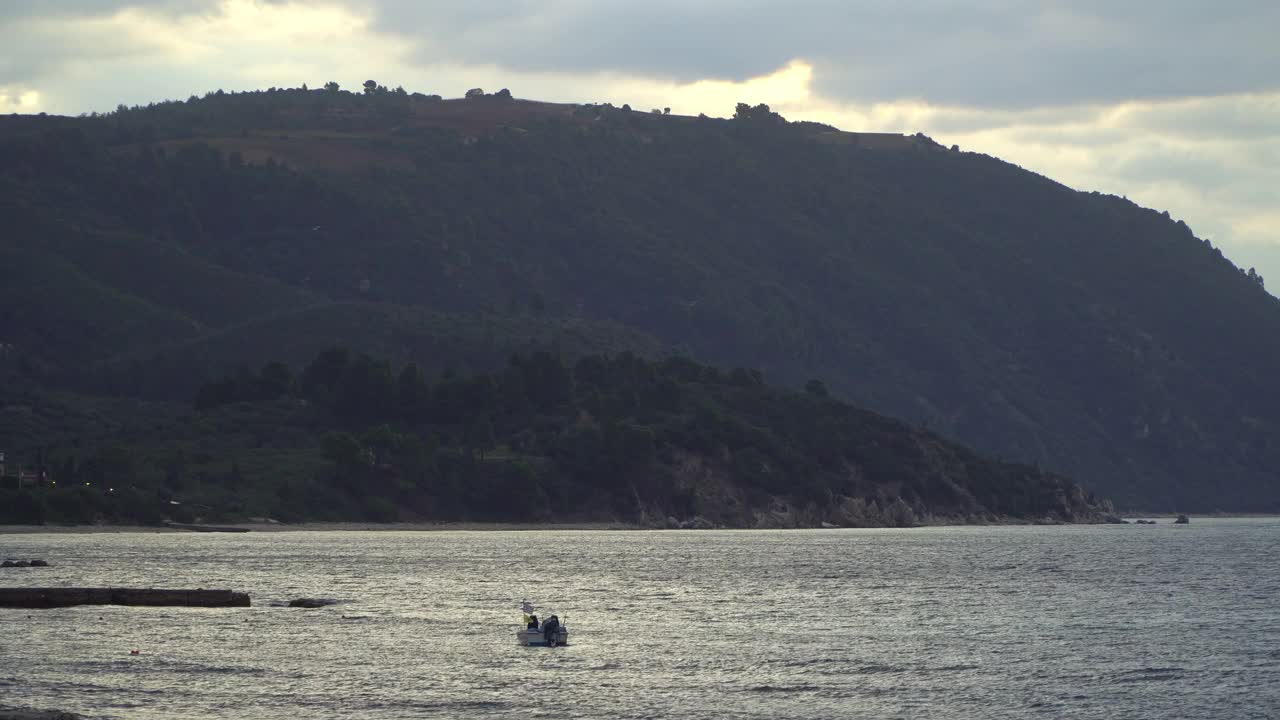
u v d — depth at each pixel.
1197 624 183.75
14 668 138.62
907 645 163.25
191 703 125.75
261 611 186.75
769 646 162.00
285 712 123.38
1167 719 125.12
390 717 122.56
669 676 142.12
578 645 161.75
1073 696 134.00
